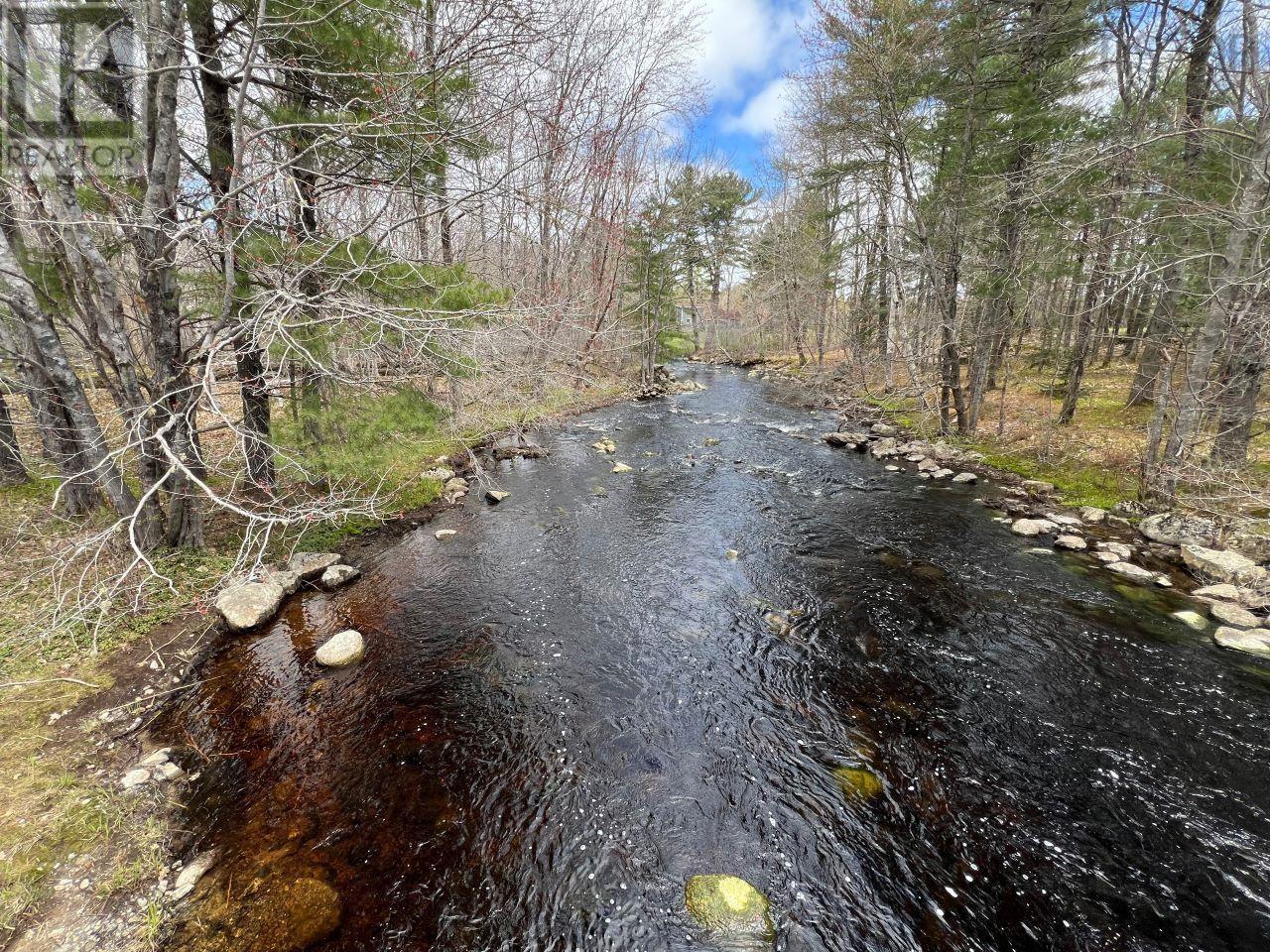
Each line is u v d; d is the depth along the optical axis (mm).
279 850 3643
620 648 6074
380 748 4590
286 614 6562
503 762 4477
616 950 3125
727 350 39750
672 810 4043
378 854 3650
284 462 7180
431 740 4691
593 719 4988
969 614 6629
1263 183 7270
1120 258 10406
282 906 3266
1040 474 11438
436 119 6598
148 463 6488
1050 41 11211
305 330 6352
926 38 12148
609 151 17875
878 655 5883
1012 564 7879
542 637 6277
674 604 7008
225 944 3037
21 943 2951
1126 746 4574
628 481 12188
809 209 26281
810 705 5160
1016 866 3605
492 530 9320
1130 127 10805
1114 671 5508
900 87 13234
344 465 7395
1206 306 8414
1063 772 4336
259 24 5102
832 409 20969
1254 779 4207
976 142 13172
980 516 9836
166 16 5422
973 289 13180
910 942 3160
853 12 12727
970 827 3887
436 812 3988
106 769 4188
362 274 6512
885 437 16125
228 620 6086
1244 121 7801
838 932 3221
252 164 6133
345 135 5547
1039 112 11852
